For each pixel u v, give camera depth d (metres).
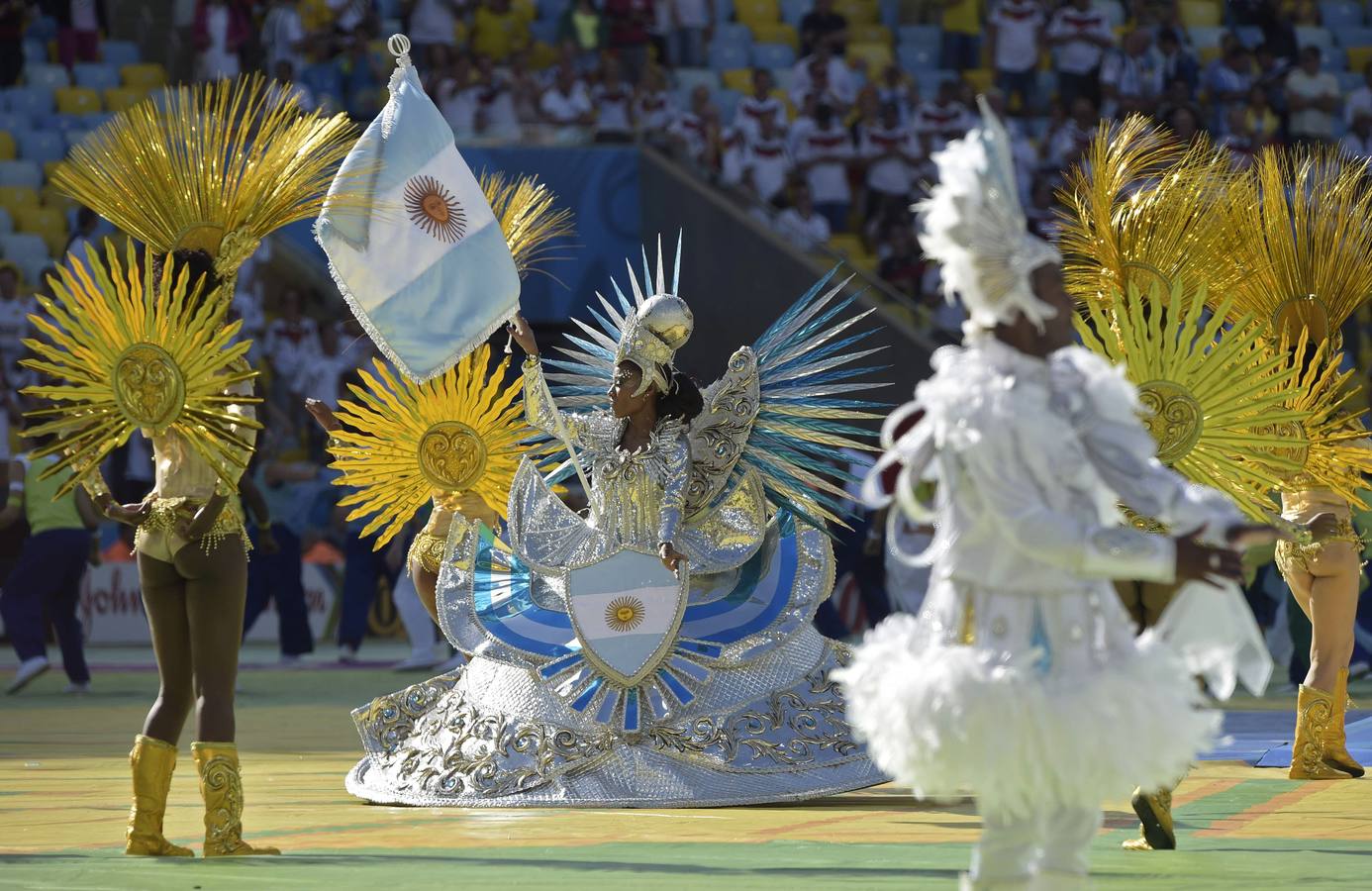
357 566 61.34
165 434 21.89
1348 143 83.94
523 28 85.94
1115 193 24.47
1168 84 83.62
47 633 71.12
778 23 91.81
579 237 75.69
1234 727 37.09
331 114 72.88
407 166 26.70
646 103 80.38
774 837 21.91
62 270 21.83
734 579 27.75
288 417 72.56
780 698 26.23
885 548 57.06
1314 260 26.78
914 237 78.31
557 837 22.02
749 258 73.56
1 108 82.81
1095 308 21.67
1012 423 13.34
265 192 22.69
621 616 26.50
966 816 24.05
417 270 26.64
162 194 22.41
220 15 76.88
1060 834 13.73
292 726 40.19
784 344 28.02
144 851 21.03
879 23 90.56
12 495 50.97
